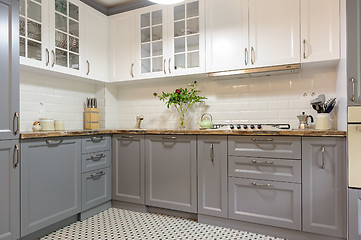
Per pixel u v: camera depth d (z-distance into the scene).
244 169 2.16
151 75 2.89
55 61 2.52
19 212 1.88
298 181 1.97
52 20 2.49
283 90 2.61
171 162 2.46
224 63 2.51
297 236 2.01
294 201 1.99
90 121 3.10
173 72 2.76
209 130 2.27
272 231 2.09
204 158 2.31
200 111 2.97
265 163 2.08
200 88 2.97
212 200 2.28
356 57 1.80
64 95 2.95
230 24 2.49
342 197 1.83
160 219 2.45
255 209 2.12
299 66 2.23
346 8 1.84
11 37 1.86
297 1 2.24
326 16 2.15
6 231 1.80
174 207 2.45
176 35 2.78
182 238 2.06
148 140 2.57
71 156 2.31
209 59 2.58
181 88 2.97
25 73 2.54
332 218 1.87
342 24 2.00
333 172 1.86
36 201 2.00
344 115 1.93
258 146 2.11
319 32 2.17
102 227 2.28
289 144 2.01
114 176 2.76
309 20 2.20
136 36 2.98
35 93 2.64
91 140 2.53
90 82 3.17
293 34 2.25
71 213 2.30
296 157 1.98
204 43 2.61
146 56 2.94
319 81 2.48
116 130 2.72
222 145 2.24
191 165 2.36
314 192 1.92
